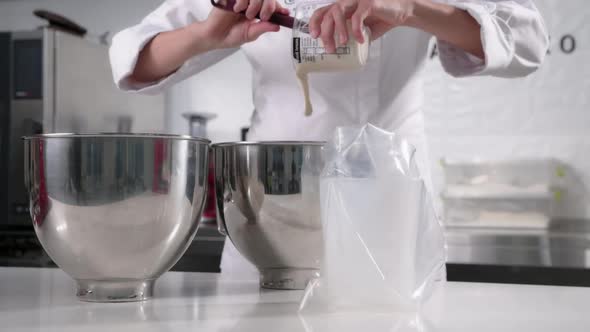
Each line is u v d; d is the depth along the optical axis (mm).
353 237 584
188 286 763
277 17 875
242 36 934
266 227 702
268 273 746
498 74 1029
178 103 2936
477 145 2756
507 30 965
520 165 2486
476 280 2018
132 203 609
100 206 607
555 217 2684
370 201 583
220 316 570
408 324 529
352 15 795
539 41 999
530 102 2721
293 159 686
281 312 586
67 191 607
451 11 929
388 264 583
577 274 1937
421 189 606
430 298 663
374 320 546
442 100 2775
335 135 614
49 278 828
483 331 505
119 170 605
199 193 666
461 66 1048
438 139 2779
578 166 2688
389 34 1097
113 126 2725
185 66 1079
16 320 557
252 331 506
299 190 686
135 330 513
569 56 2691
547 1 2699
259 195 694
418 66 1139
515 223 2455
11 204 2459
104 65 2703
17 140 2438
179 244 659
